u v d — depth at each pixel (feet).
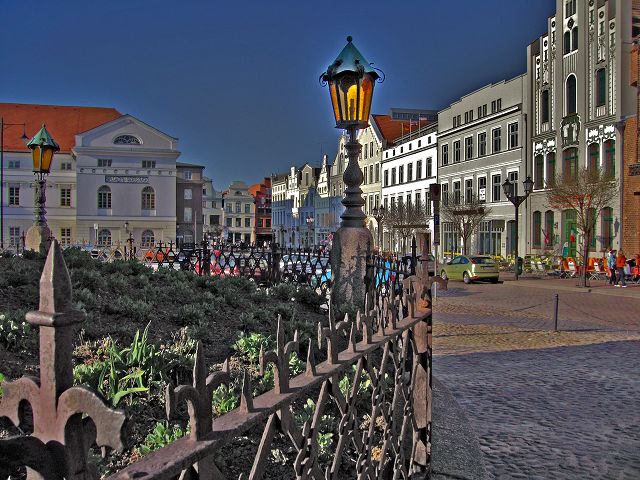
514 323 46.65
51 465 4.17
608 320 48.98
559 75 124.16
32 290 22.04
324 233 297.94
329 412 14.17
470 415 20.84
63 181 236.22
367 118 30.78
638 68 100.89
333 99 30.78
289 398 6.64
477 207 141.69
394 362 11.07
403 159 204.64
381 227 183.62
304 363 16.69
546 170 128.57
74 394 4.21
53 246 4.37
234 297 25.55
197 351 5.18
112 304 20.43
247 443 11.98
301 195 338.95
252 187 460.14
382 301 12.54
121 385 13.10
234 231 419.54
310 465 7.41
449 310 56.85
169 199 237.86
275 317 23.50
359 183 30.07
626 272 91.20
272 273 41.11
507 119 142.72
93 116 256.32
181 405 13.03
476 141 156.97
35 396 4.35
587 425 19.90
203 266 45.44
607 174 93.50
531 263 118.42
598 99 112.57
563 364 29.73
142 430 11.85
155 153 236.22
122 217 233.76
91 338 17.17
